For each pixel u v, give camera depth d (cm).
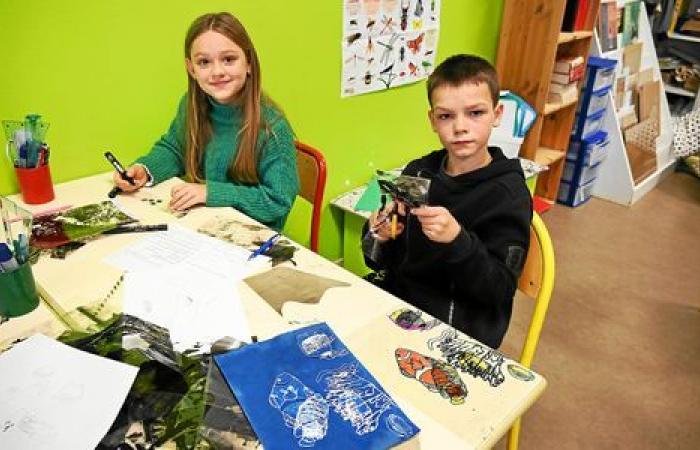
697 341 205
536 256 111
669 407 172
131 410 65
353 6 193
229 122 142
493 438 64
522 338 201
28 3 121
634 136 326
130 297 88
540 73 258
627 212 313
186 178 151
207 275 95
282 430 63
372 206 208
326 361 74
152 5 142
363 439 62
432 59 236
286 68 181
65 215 117
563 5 242
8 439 61
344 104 208
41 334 78
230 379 70
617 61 296
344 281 95
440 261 115
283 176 140
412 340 80
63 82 132
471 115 115
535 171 249
